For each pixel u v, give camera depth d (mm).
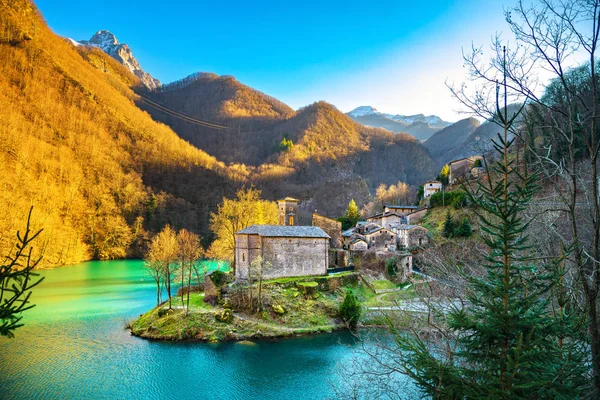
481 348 11273
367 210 137625
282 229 59469
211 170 188250
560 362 10445
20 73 160875
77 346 39938
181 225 137375
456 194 78750
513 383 9969
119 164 155625
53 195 111125
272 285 52656
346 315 46469
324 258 61594
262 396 29797
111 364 35500
